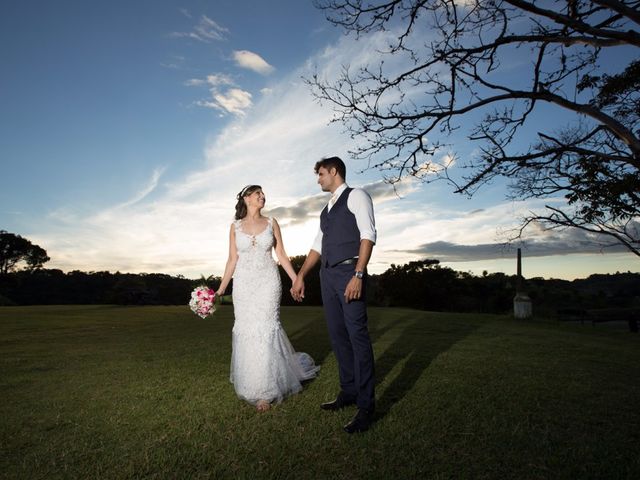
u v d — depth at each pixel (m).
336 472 2.35
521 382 4.38
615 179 7.29
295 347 6.85
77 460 2.54
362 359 3.10
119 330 9.70
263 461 2.49
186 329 9.87
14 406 3.63
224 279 4.15
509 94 5.09
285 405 3.60
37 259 46.09
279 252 4.06
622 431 3.01
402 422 3.13
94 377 4.72
